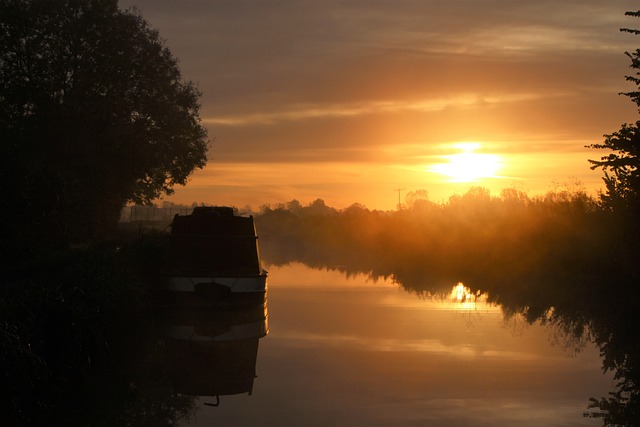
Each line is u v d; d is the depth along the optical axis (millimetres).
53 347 9961
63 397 9898
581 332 14922
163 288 18828
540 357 12492
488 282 23953
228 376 11375
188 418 9125
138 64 37406
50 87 34812
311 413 9203
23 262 19109
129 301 14172
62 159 32219
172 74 39438
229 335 15312
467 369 11602
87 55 35844
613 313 17062
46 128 32656
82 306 11086
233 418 9039
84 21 35656
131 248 19281
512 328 15500
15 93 33562
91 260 15938
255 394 10219
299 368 11820
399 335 14742
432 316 17297
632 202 19969
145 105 37938
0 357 8359
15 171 18797
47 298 10508
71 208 22953
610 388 10383
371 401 9734
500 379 10914
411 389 10359
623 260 20172
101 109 35062
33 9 35406
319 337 14602
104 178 34188
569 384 10594
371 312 17984
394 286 23844
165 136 38906
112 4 36969
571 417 8930
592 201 26078
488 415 9039
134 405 9812
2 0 34875
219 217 20703
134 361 12695
